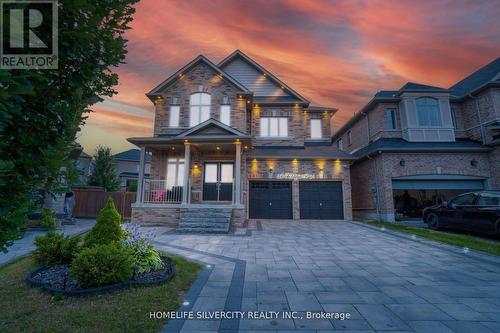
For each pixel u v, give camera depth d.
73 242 5.55
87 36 2.19
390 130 16.64
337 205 15.27
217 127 13.07
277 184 15.54
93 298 3.82
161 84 15.29
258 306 3.71
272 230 11.14
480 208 9.27
